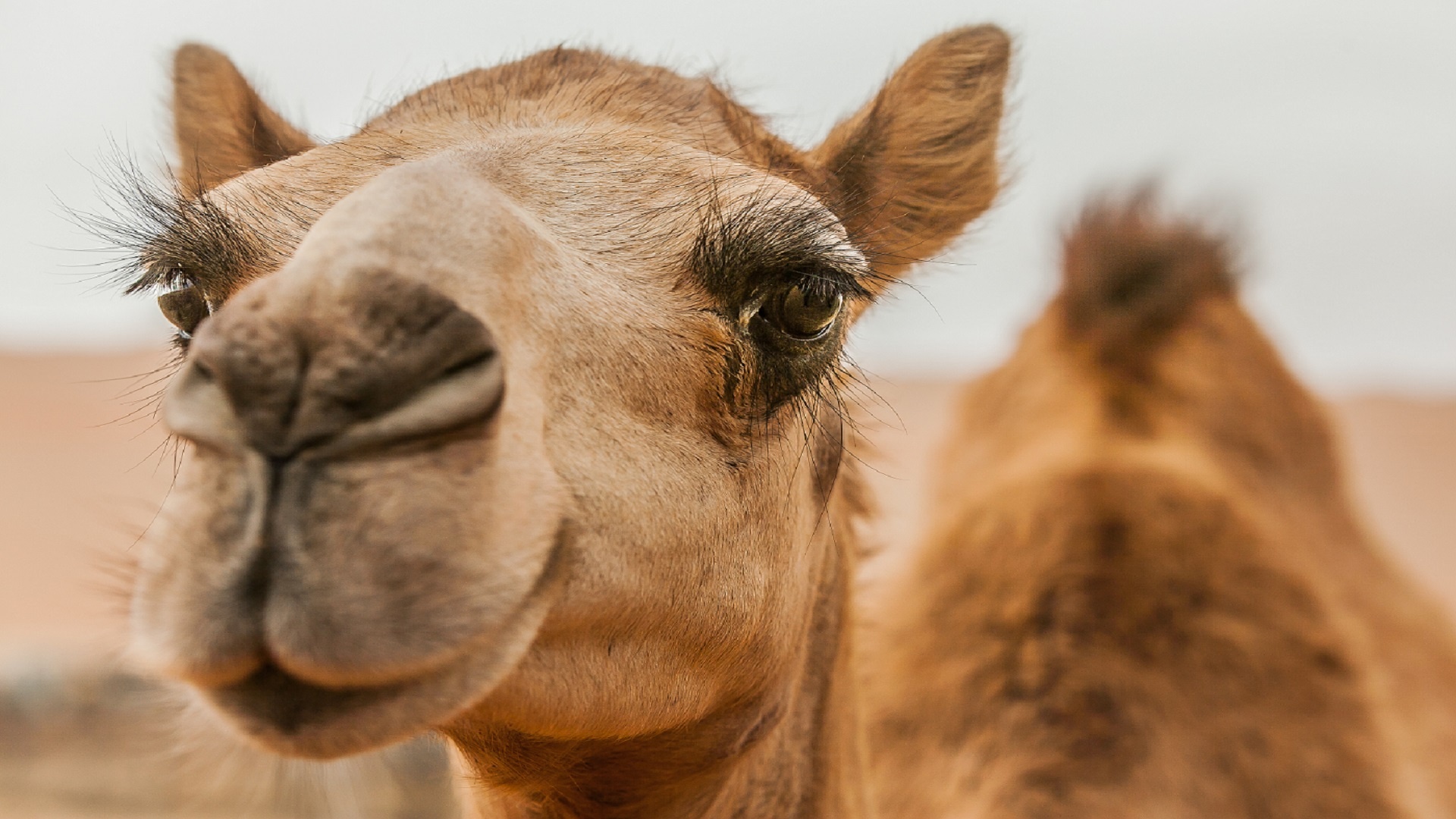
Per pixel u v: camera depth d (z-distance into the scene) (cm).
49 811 1389
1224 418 685
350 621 203
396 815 997
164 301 324
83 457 5606
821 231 323
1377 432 6500
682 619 304
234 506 204
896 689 553
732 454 315
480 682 228
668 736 338
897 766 532
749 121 404
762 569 330
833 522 410
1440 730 660
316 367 208
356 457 208
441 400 216
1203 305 727
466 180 263
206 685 208
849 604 421
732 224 309
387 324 215
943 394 5225
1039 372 694
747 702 351
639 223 310
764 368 320
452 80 369
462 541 216
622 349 288
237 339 208
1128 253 704
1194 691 512
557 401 270
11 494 5053
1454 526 4612
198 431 207
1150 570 538
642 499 284
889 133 423
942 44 426
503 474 231
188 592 204
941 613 566
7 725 1691
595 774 346
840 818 404
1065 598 532
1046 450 627
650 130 349
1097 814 475
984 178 441
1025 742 501
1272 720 508
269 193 312
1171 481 575
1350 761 506
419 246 235
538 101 353
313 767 459
